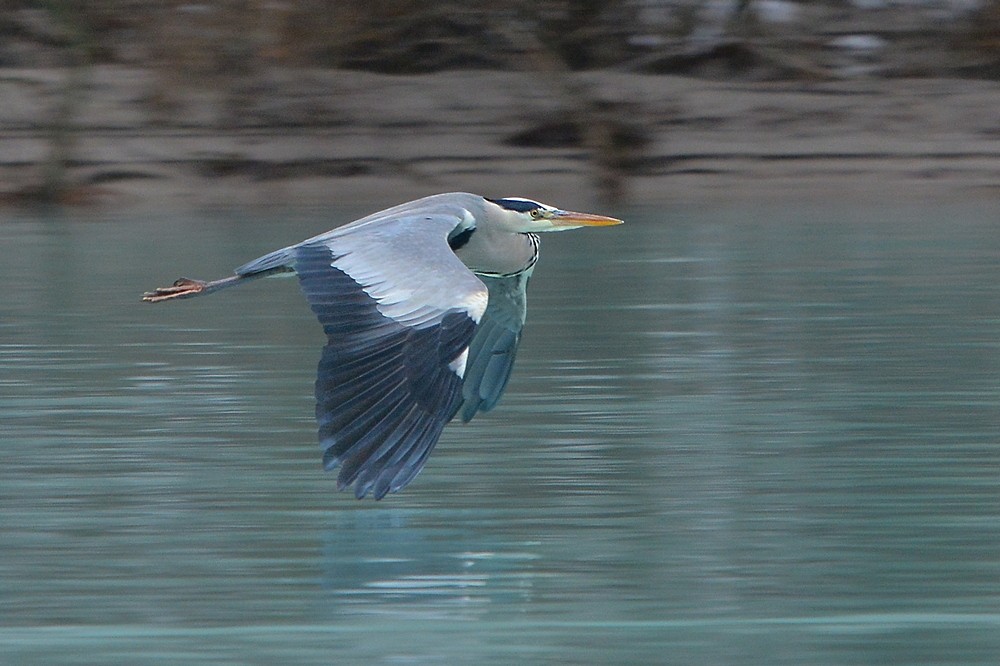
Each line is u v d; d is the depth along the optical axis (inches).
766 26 1310.3
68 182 1159.0
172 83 1190.9
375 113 1216.8
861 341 595.5
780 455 434.9
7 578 342.0
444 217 325.7
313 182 1187.3
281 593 332.2
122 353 585.3
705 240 912.3
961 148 1196.5
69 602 328.5
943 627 311.0
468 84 1240.8
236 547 361.4
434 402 281.7
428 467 426.6
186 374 546.6
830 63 1289.4
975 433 455.8
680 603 324.8
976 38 1288.1
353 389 281.4
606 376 538.9
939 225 964.0
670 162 1196.5
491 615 319.6
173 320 658.8
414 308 291.4
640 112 1221.1
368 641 307.3
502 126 1213.1
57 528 375.6
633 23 1315.2
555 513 384.8
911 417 476.1
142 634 311.7
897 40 1305.4
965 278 743.7
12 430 468.1
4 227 1018.1
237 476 418.0
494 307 371.9
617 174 1167.0
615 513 383.9
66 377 542.9
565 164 1190.3
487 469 424.2
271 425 472.1
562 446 447.2
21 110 1201.4
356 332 290.4
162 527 375.9
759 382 527.2
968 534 365.1
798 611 320.5
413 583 337.1
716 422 472.4
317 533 370.9
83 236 958.4
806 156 1197.1
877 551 354.0
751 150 1200.8
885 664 293.3
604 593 331.3
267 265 328.2
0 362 569.9
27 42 1267.2
